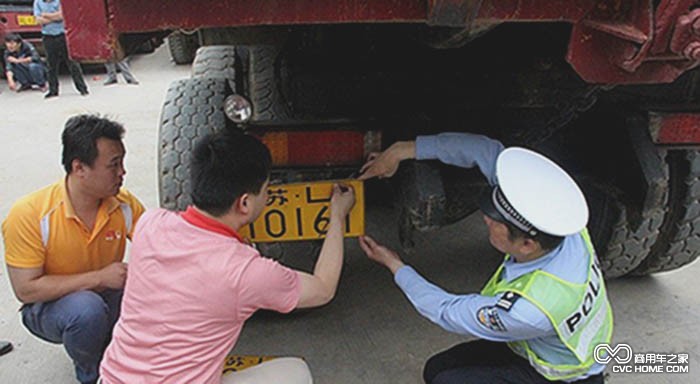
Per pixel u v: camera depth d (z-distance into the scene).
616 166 2.35
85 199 2.04
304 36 2.67
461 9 1.37
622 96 2.44
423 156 2.04
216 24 1.44
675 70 1.53
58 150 5.72
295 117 2.69
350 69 2.67
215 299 1.54
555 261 1.67
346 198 2.14
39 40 9.25
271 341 2.68
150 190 4.52
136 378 1.60
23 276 2.03
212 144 1.58
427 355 2.60
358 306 2.95
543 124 2.49
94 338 2.14
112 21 1.42
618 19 1.45
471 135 2.06
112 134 1.96
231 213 1.60
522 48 2.60
